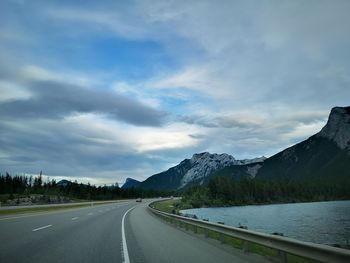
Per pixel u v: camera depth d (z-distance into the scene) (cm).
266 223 4681
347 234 3234
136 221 2902
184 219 2280
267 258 1128
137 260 1078
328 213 7244
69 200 12088
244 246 1277
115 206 7000
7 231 1886
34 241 1476
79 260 1057
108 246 1371
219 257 1144
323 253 788
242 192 17150
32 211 4569
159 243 1498
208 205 15050
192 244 1473
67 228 2091
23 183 16250
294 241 902
